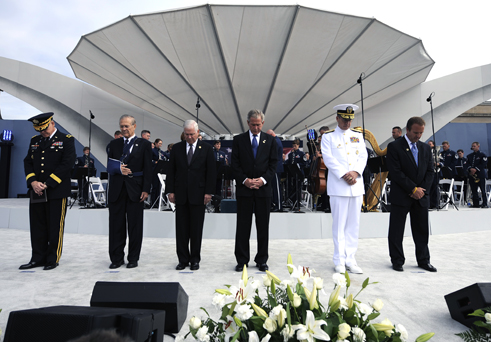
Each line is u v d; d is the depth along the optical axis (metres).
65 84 14.62
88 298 2.20
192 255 3.17
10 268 3.12
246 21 9.27
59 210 3.23
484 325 1.33
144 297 1.63
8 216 6.18
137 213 3.30
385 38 9.86
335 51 10.19
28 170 3.30
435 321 1.82
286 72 10.88
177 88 11.84
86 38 10.28
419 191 3.04
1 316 1.86
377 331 1.03
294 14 9.07
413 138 3.17
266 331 0.99
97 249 4.11
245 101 12.22
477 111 20.58
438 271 3.03
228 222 4.99
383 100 13.90
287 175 6.88
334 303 1.04
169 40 9.89
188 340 1.57
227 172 6.21
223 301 1.08
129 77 11.84
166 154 8.02
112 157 3.43
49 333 1.04
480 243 4.55
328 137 3.38
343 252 3.15
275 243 4.55
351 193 3.14
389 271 3.06
